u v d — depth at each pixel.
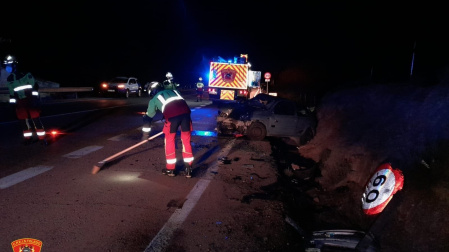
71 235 3.57
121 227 3.84
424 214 4.00
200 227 3.97
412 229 3.98
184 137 5.79
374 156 6.36
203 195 5.03
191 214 4.32
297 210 5.48
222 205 4.70
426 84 8.53
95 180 5.41
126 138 9.12
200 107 19.77
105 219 4.01
